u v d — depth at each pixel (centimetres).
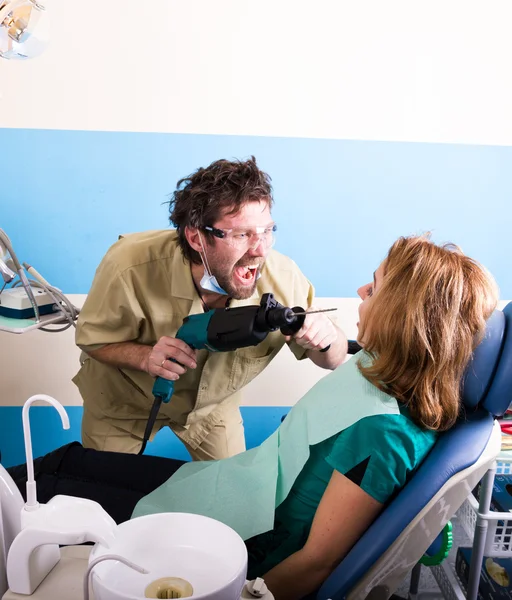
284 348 213
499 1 189
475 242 212
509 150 203
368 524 93
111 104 192
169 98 193
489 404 99
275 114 196
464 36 192
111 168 198
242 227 126
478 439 94
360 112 197
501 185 206
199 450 179
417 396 92
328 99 195
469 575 146
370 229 208
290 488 104
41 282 162
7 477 73
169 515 73
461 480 90
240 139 198
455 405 93
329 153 200
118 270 147
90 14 183
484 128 201
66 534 64
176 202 140
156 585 66
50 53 186
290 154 200
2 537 69
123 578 67
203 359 153
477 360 96
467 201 207
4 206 199
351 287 213
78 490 117
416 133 200
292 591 96
